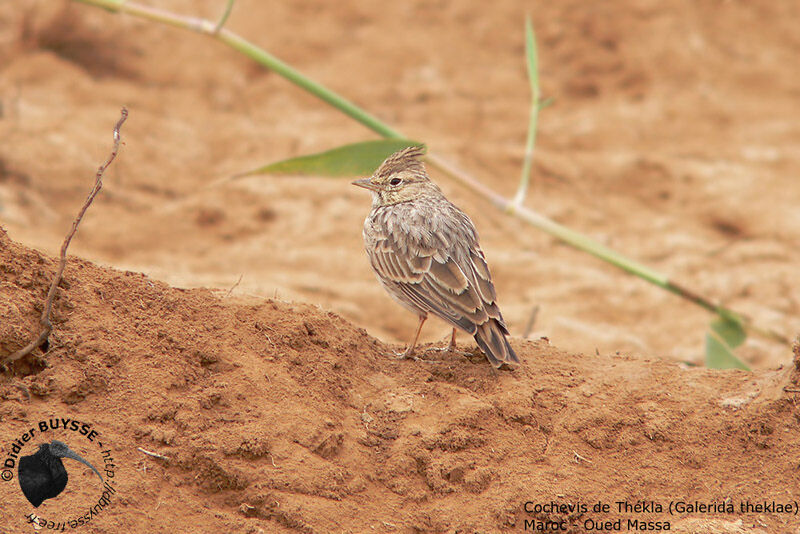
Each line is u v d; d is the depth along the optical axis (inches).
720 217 837.8
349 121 966.4
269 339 317.1
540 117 1019.9
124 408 273.6
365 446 294.0
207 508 257.9
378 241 370.0
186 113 940.0
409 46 1117.1
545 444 300.8
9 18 969.5
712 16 1210.6
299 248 717.9
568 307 667.4
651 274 502.0
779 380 320.2
